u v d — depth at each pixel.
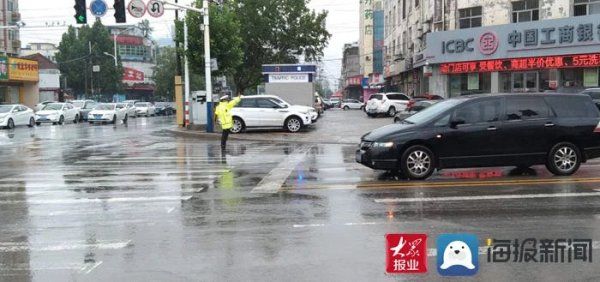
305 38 45.38
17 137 26.42
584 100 11.98
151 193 10.40
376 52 78.31
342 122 32.62
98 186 11.39
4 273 5.81
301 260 6.04
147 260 6.16
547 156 11.70
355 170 13.23
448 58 36.12
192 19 30.25
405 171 11.38
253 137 24.05
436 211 8.34
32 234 7.41
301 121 26.05
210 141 23.52
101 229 7.61
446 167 11.50
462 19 36.44
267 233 7.19
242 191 10.45
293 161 15.45
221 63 31.27
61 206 9.28
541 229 7.19
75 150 19.86
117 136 27.02
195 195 10.09
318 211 8.48
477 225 7.43
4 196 10.32
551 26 32.03
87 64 76.81
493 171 12.61
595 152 11.84
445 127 11.44
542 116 11.70
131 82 96.19
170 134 27.97
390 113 38.94
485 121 11.54
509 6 34.25
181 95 32.38
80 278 5.62
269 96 26.41
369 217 8.01
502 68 33.84
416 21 45.50
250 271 5.71
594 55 30.84
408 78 51.03
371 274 5.56
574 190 9.96
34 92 54.44
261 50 45.34
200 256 6.26
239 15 43.88
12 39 60.97
